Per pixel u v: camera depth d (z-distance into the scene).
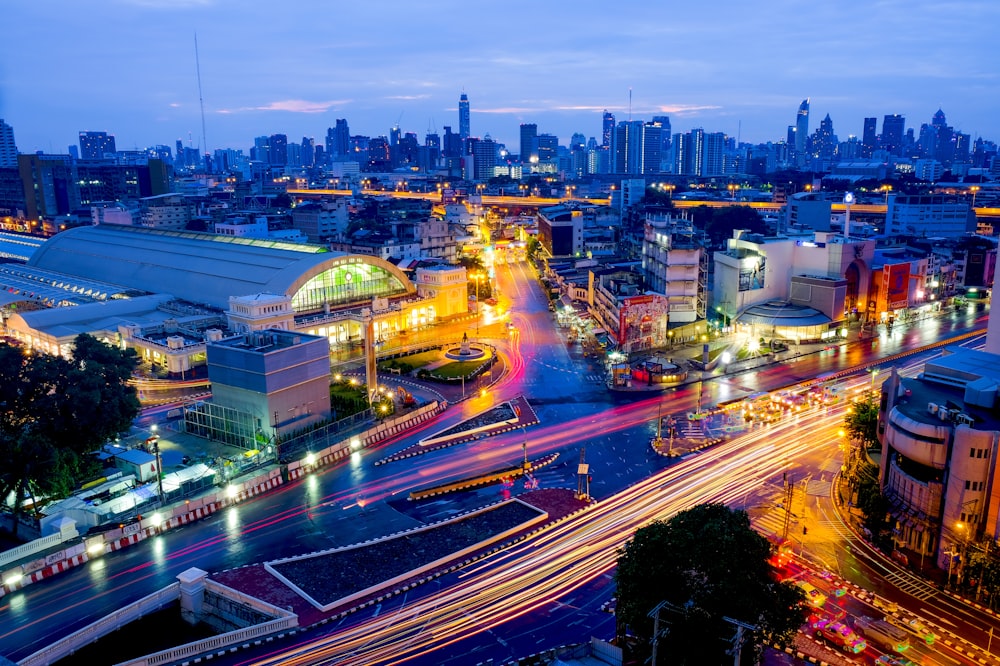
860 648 81.81
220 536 107.94
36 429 117.12
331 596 91.25
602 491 121.19
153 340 190.00
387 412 153.00
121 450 134.00
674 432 146.50
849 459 124.56
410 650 81.31
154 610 90.81
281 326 184.12
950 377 122.00
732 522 78.50
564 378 182.50
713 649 70.62
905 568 98.56
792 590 76.00
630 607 74.12
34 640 84.00
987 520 93.81
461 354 197.75
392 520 112.56
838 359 194.38
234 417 139.00
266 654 80.94
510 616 87.44
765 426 149.12
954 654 81.50
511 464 132.12
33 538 105.69
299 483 126.06
